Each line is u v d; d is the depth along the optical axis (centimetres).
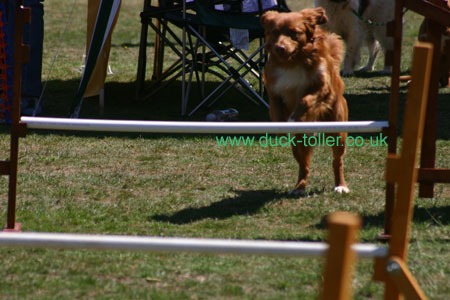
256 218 950
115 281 699
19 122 823
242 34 1702
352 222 384
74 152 1339
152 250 521
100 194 1061
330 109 1000
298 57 970
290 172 1223
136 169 1227
